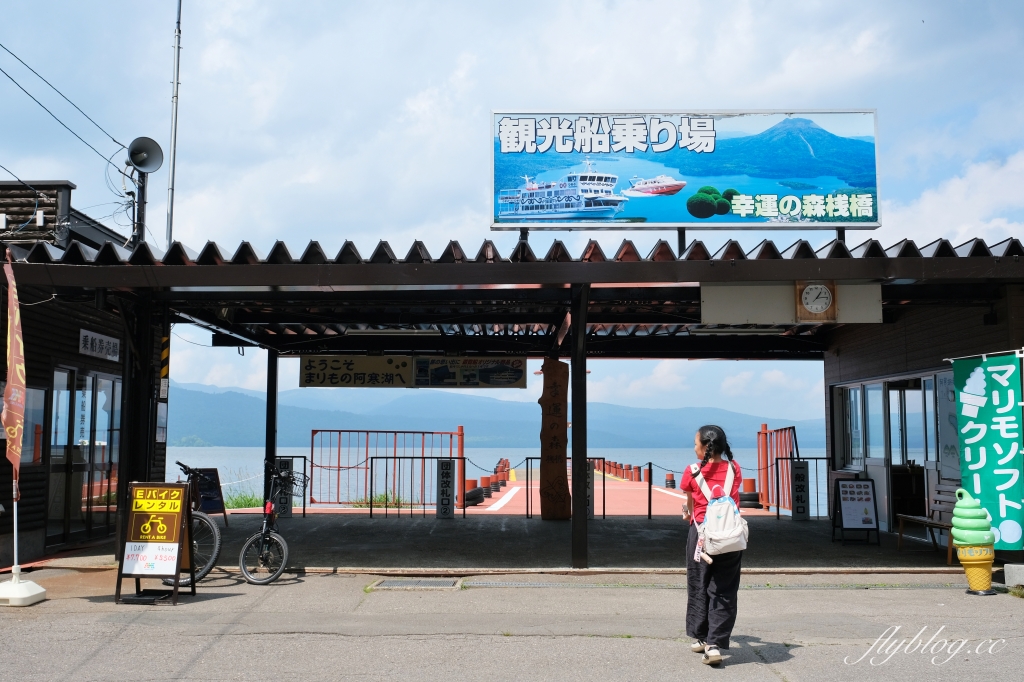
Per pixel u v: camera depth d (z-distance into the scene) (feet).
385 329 46.73
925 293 29.89
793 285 27.63
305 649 18.94
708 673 17.31
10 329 25.08
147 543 24.18
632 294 30.48
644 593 26.02
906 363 37.99
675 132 35.42
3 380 29.60
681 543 37.04
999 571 29.25
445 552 34.09
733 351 49.01
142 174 41.19
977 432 27.71
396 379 49.75
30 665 17.57
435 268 26.63
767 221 35.12
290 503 47.42
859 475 43.65
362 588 26.55
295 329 45.39
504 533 40.34
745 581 28.04
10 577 27.84
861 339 43.04
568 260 27.37
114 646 19.11
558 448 47.06
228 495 63.93
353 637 20.06
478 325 42.68
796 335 47.98
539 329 46.39
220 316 37.63
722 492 18.17
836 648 19.26
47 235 34.65
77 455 36.22
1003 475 26.81
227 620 21.80
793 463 47.83
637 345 48.80
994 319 30.35
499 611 23.29
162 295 30.27
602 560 32.07
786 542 37.63
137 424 29.73
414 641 19.71
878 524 38.86
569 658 18.39
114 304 29.35
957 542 26.17
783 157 35.37
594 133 35.22
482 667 17.66
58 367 34.14
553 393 47.60
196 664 17.69
